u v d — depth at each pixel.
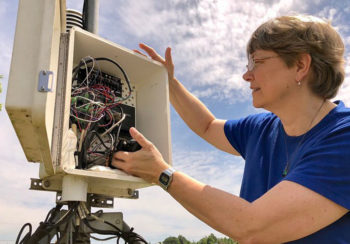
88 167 1.16
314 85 1.02
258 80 1.08
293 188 0.83
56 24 0.90
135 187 1.34
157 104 1.46
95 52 1.31
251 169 1.23
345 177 0.82
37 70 0.72
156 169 1.06
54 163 0.97
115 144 1.21
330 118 0.99
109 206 1.44
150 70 1.48
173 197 1.01
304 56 1.01
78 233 1.11
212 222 0.90
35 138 0.85
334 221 0.85
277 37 1.02
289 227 0.80
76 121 1.23
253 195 1.17
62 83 1.03
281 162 1.09
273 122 1.27
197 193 0.94
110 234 1.15
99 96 1.33
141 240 1.18
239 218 0.84
